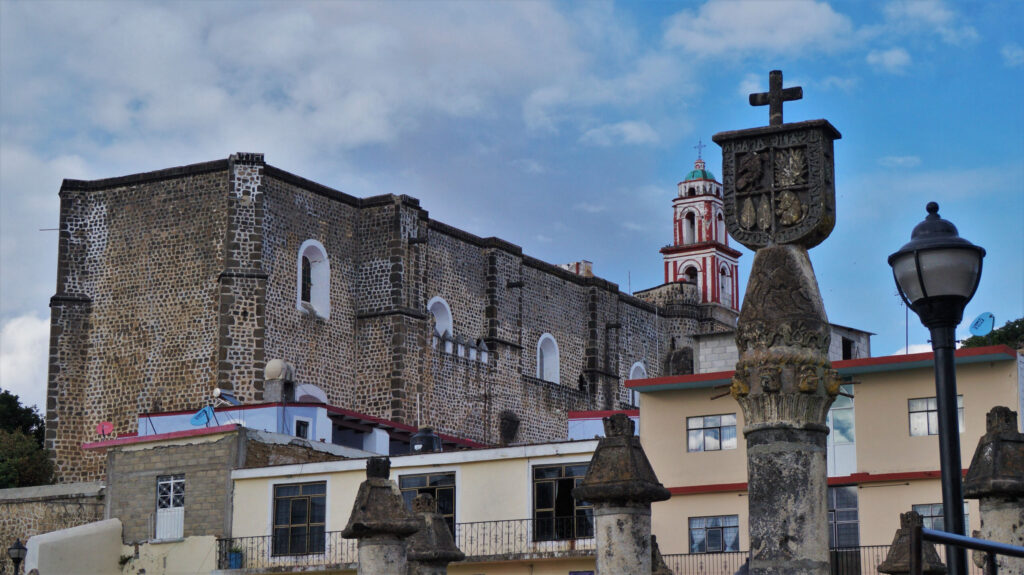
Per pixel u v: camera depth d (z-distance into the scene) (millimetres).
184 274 64688
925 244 15219
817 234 14719
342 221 69750
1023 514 17359
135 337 65062
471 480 47031
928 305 15203
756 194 14961
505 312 77375
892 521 42844
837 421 44250
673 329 91812
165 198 65875
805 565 13969
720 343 54312
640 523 16766
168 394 63750
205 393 63000
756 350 14508
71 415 65188
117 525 51062
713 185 103000
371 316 69500
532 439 77625
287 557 48312
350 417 59906
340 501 48031
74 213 67125
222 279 63344
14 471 62906
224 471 49969
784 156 14914
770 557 14094
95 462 64562
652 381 46344
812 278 14688
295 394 63250
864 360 43812
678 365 86875
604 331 85000
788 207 14773
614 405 84500
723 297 101312
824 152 14844
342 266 69438
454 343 73125
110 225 66688
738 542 44438
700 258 100312
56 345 65625
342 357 68500
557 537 45406
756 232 14914
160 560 50156
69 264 66688
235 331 63031
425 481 47719
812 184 14742
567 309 82938
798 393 14242
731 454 45281
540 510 45875
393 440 64812
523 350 78375
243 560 48719
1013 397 41781
